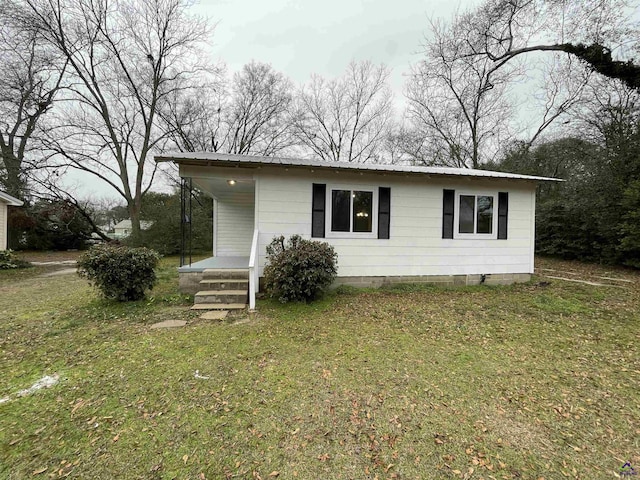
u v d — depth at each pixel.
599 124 11.09
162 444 2.03
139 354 3.45
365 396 2.61
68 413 2.35
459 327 4.41
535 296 6.24
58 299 6.03
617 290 6.73
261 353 3.48
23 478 1.75
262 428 2.19
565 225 11.89
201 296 5.46
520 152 15.92
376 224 6.70
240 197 9.30
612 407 2.46
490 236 7.29
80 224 18.25
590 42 9.69
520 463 1.87
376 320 4.70
